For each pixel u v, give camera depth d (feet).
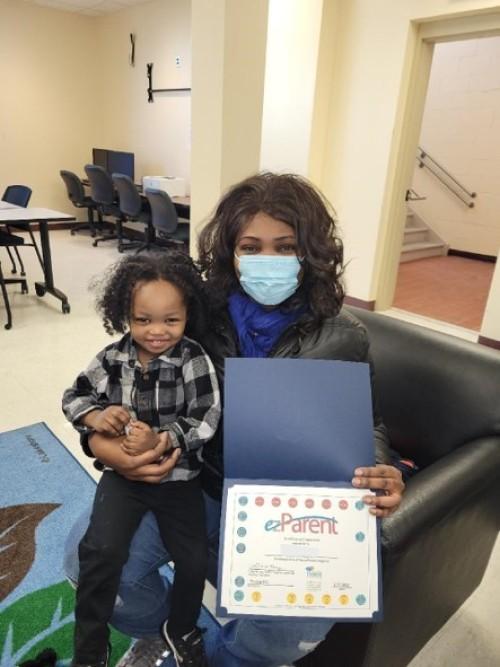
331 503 2.58
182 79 18.67
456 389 4.00
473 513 3.52
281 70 13.53
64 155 23.04
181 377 3.35
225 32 8.40
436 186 21.27
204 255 3.44
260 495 2.58
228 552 2.53
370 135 12.76
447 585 3.82
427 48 11.94
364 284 13.76
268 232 3.02
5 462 6.34
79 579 3.03
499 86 18.47
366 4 12.07
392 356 4.44
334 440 2.68
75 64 22.09
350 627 3.06
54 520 5.41
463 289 16.48
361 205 13.39
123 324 3.40
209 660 3.71
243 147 9.38
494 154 19.26
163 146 20.54
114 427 3.05
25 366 9.16
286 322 3.31
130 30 20.40
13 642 4.03
